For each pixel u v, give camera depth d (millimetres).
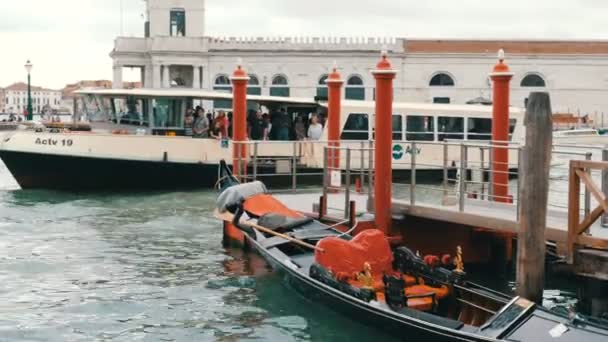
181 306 13695
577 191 11852
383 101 15211
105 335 12258
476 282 15625
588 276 11656
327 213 17094
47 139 26328
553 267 13102
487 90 72938
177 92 27469
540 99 11125
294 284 13852
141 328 12586
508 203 15758
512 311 10516
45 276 15750
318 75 74312
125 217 22234
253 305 13672
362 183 20406
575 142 53656
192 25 77062
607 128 65938
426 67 73562
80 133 26266
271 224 15758
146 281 15320
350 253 12789
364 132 29281
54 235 19766
